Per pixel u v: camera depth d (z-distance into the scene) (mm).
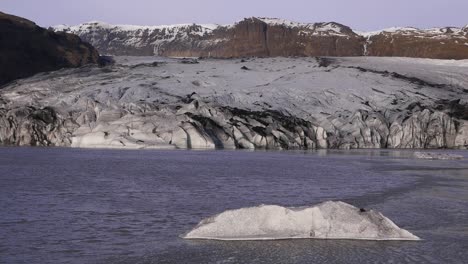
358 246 17500
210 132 82750
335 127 94625
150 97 97625
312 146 88500
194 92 101750
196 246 17406
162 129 80312
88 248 17203
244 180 36656
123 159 55688
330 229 18562
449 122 97438
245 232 18484
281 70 133875
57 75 120188
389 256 16469
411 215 23250
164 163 50969
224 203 26141
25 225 20438
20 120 85062
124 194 28812
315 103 105625
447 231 20109
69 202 25828
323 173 42594
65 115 84750
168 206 25000
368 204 26203
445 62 160375
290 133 87750
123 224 20797
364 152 78188
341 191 31266
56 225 20484
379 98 111438
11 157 56312
